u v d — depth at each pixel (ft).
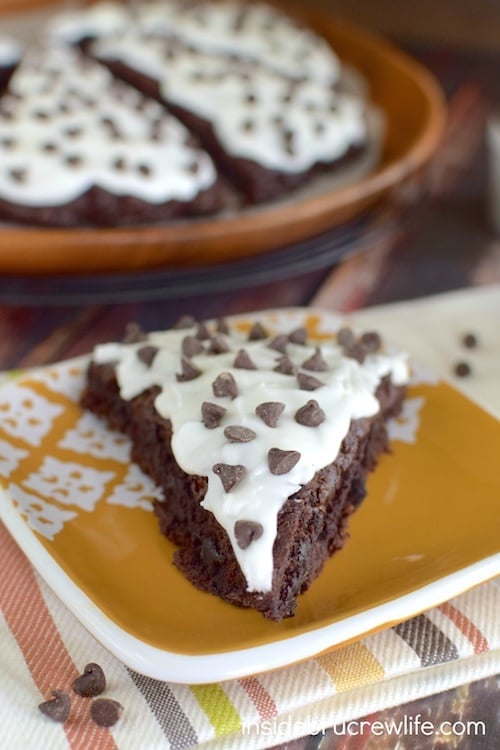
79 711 1.09
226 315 1.61
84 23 2.29
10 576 1.19
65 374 1.39
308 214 1.59
